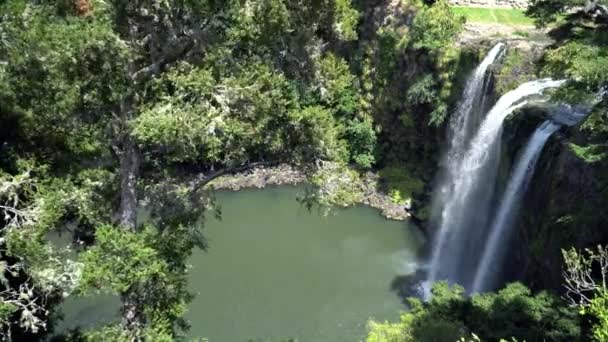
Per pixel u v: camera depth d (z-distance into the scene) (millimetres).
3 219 16812
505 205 30516
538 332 20453
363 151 44844
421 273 34875
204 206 17734
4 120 17438
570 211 24594
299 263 35688
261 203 42281
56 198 15680
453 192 36938
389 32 43000
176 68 15688
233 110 15875
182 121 14461
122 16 15203
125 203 16641
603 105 19875
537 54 33562
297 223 40125
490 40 37750
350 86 44844
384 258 36438
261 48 16891
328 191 19156
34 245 14734
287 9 17734
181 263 16641
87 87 15398
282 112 17109
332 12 18984
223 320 30188
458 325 21797
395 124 43656
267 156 18531
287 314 30922
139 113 15586
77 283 14391
